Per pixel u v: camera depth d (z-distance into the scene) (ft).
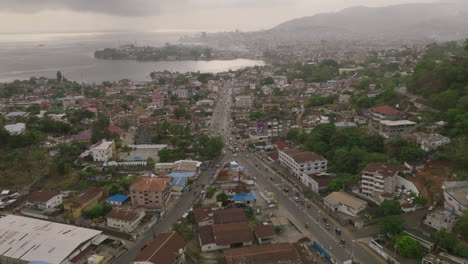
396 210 435.94
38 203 518.37
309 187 556.51
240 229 426.51
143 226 462.60
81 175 615.57
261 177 620.08
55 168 637.30
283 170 638.12
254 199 519.60
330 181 540.11
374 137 618.85
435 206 450.30
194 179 609.01
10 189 593.83
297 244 400.47
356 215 456.86
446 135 574.97
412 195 465.88
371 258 384.47
